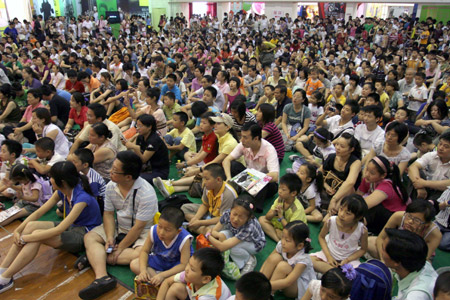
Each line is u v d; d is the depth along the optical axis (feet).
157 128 17.17
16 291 8.72
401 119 16.19
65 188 9.51
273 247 10.47
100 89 23.27
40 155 12.09
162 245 8.46
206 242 9.02
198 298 7.20
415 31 53.16
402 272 6.98
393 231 7.01
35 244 8.89
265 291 6.15
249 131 11.91
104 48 40.14
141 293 8.23
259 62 34.45
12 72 29.55
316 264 8.91
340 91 20.93
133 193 9.41
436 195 11.21
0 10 54.03
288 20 63.41
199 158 14.19
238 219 8.66
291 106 18.28
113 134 13.21
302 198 11.53
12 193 12.59
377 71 29.09
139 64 32.01
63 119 19.13
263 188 11.85
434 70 28.30
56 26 55.01
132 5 67.36
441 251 10.43
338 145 11.43
